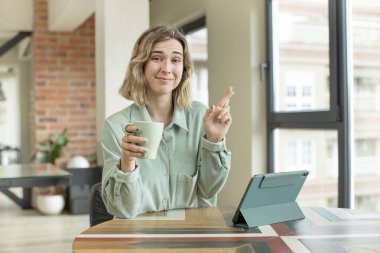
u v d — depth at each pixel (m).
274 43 3.88
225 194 4.27
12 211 5.93
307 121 3.44
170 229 1.32
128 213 1.46
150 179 1.58
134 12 4.12
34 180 3.14
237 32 4.11
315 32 3.43
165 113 1.68
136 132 1.32
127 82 1.64
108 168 1.52
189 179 1.62
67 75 6.30
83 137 6.35
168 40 1.58
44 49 6.23
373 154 2.91
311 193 3.54
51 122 6.25
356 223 1.41
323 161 3.38
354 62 3.06
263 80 3.93
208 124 1.58
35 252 4.00
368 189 2.96
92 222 1.82
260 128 3.95
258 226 1.36
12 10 6.32
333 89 3.17
